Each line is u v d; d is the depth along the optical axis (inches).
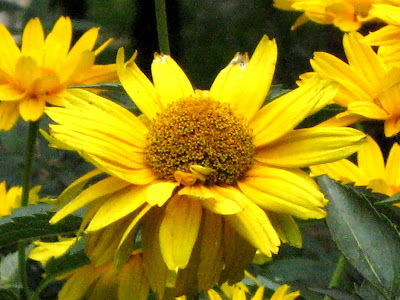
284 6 10.6
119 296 8.1
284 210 6.8
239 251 7.2
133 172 7.3
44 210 8.0
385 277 6.8
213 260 7.1
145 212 6.8
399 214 7.8
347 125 9.1
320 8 10.0
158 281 7.1
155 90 8.0
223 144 7.3
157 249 7.1
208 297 10.6
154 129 7.5
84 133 7.2
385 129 8.9
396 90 8.8
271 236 6.6
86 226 7.5
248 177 7.3
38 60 10.0
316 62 9.4
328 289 8.2
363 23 9.6
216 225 7.1
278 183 7.0
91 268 8.4
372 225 7.0
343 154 7.1
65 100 7.6
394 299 6.7
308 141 7.3
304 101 7.4
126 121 7.6
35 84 9.7
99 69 10.1
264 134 7.5
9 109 10.0
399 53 8.5
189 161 7.3
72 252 8.0
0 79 10.0
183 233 6.8
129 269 8.2
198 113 7.4
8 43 10.2
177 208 7.0
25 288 9.9
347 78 9.3
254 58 7.9
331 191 7.2
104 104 7.6
